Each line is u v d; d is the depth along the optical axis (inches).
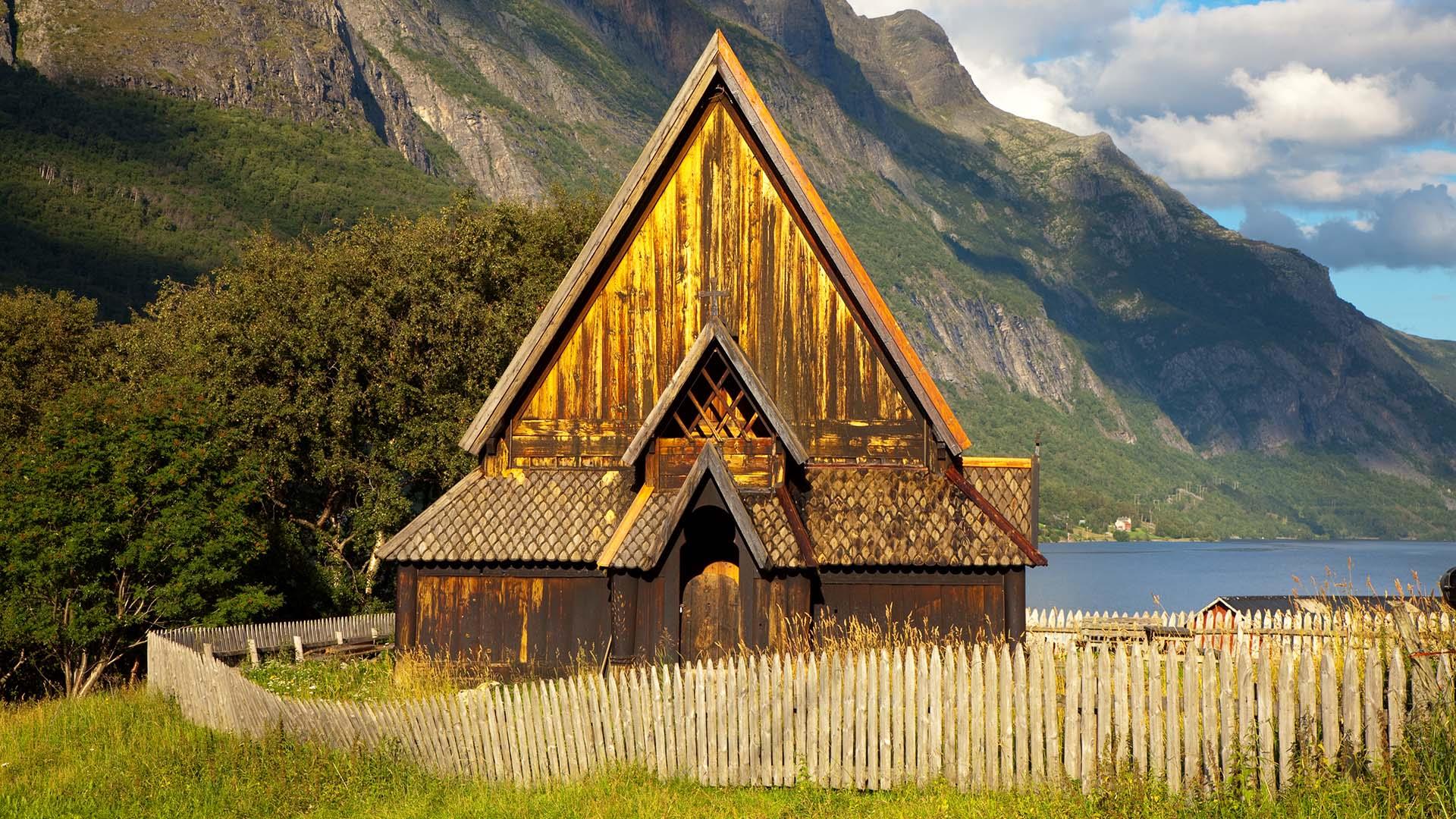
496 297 2209.6
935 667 647.1
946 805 604.4
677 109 1066.7
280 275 2080.5
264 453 1940.2
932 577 992.2
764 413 1000.9
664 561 966.4
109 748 906.7
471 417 2000.5
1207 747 550.9
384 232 2282.2
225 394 1977.1
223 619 1499.8
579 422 1077.1
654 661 957.2
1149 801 550.3
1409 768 492.1
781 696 694.5
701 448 1018.1
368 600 2172.7
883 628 987.9
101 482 1485.0
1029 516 1055.6
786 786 687.7
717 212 1075.3
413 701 807.1
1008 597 989.2
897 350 1038.4
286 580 1998.0
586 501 1047.6
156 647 1149.7
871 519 1006.4
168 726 969.5
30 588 1453.0
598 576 1026.7
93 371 2346.2
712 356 1036.5
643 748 729.0
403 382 2030.0
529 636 1024.9
